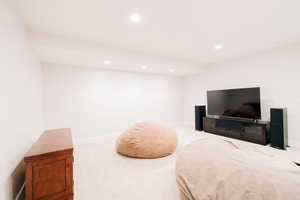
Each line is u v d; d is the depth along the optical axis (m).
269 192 0.74
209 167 1.09
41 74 3.04
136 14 1.82
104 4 1.61
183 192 1.18
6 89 1.25
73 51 2.53
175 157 2.50
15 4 1.55
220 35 2.46
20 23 1.75
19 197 1.46
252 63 3.54
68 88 3.42
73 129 3.48
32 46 2.24
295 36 2.53
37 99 2.54
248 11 1.77
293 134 2.92
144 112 4.64
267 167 0.92
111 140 3.68
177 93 5.39
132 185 1.72
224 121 3.81
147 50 3.19
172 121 5.28
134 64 3.51
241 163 1.00
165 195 1.54
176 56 3.67
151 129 2.70
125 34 2.39
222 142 1.56
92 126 3.72
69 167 1.35
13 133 1.37
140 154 2.45
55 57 2.83
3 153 1.14
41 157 1.23
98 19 1.92
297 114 2.87
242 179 0.87
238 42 2.78
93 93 3.74
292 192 0.71
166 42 2.75
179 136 3.80
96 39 2.57
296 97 2.88
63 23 2.01
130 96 4.35
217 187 0.93
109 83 3.98
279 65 3.08
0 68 1.15
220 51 3.30
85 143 3.42
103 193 1.58
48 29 2.17
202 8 1.70
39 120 2.66
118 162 2.33
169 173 1.98
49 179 1.27
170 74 5.07
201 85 4.85
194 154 1.33
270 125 2.93
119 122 4.15
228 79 4.07
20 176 1.51
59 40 2.39
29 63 2.10
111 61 3.20
